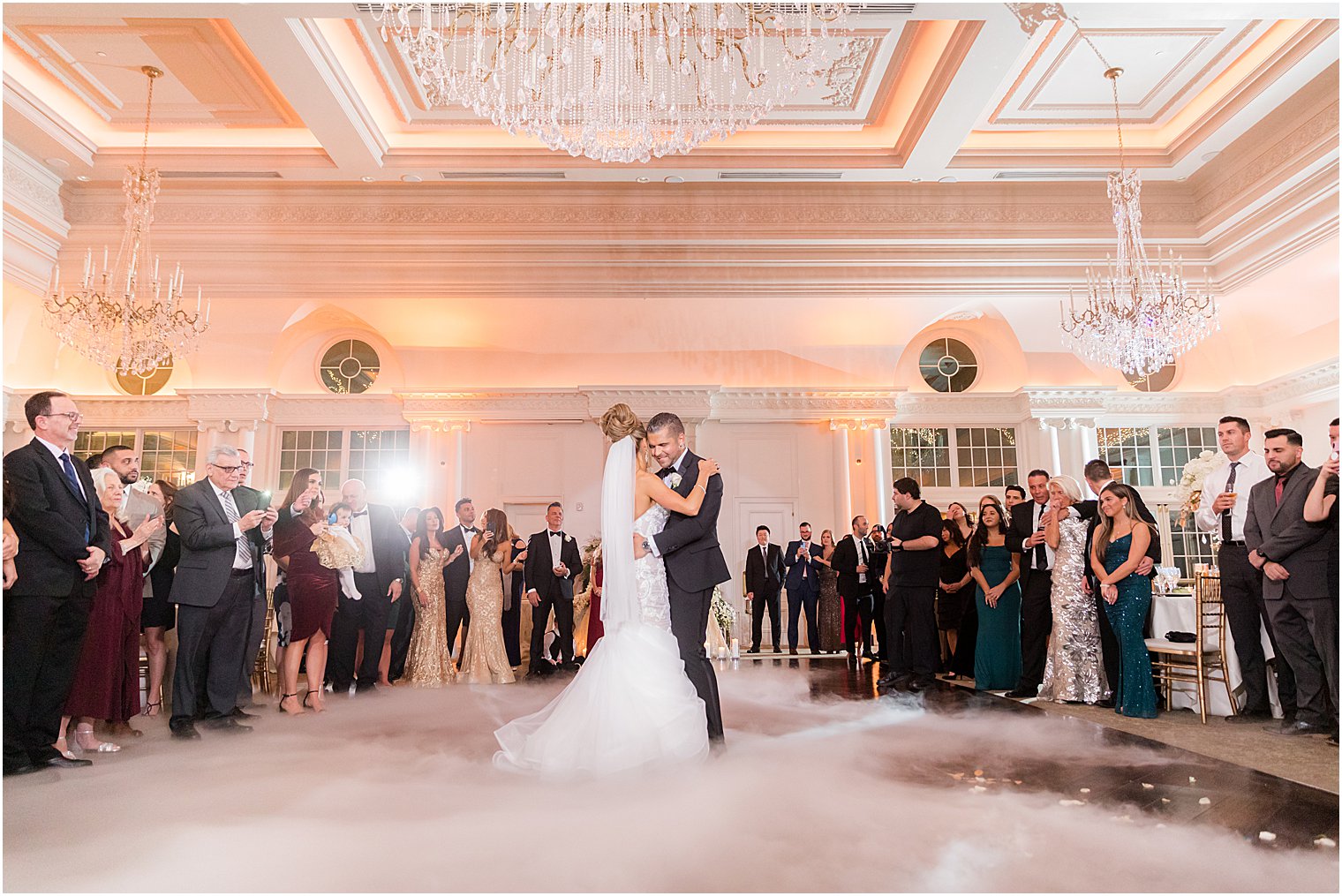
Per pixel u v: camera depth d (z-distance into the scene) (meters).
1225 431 4.71
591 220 9.83
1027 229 9.85
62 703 3.32
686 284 10.10
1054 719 4.36
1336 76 7.29
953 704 4.92
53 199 9.16
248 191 9.66
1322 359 9.90
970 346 11.69
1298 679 4.05
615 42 5.87
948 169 9.10
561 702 3.31
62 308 7.91
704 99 7.05
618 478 3.38
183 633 3.97
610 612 3.27
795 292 10.15
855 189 9.80
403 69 7.61
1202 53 7.46
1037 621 5.30
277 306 10.09
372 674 5.84
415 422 10.95
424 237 9.80
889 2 6.44
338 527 5.02
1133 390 11.15
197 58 7.42
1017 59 7.38
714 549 3.53
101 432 10.94
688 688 3.21
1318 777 3.04
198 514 3.97
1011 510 5.77
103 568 3.65
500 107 5.88
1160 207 9.77
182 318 8.21
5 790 2.85
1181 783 2.91
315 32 6.82
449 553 6.98
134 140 8.84
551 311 10.30
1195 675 4.61
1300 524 3.88
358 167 8.88
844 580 8.50
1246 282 9.73
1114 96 8.05
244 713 4.49
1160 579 5.62
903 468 11.47
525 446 11.11
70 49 7.26
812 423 11.21
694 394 10.80
